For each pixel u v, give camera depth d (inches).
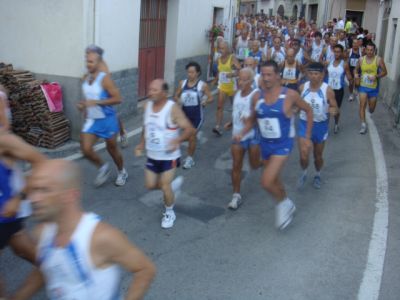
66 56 316.8
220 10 621.6
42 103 298.0
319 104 243.6
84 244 83.6
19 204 127.3
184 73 522.9
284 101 189.0
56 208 82.1
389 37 581.0
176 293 160.6
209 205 236.2
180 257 184.2
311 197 249.9
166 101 195.3
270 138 195.3
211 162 303.4
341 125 414.6
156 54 475.5
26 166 219.1
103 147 316.2
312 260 185.3
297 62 407.2
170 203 207.9
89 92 229.6
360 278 173.2
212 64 602.2
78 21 310.0
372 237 205.3
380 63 380.8
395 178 279.4
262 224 216.5
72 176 84.7
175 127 196.7
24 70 324.5
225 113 452.1
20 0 319.0
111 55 356.2
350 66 522.0
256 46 517.7
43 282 98.0
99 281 86.0
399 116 407.5
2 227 126.0
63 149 304.3
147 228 207.5
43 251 87.8
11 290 157.8
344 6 1229.7
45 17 316.5
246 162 304.2
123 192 245.4
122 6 360.8
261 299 158.9
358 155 323.6
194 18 528.4
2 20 326.3
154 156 199.3
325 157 319.9
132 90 398.6
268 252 190.7
